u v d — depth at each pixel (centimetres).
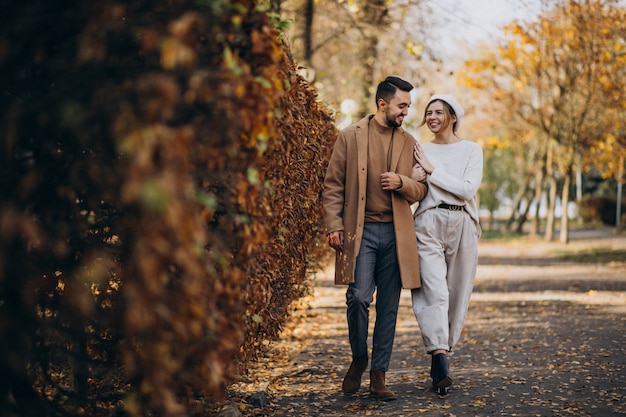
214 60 266
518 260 2097
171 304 231
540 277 1535
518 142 3133
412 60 1445
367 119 530
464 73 2531
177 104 251
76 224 295
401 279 500
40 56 250
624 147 2603
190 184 249
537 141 3108
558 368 571
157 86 226
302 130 448
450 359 632
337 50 1425
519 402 465
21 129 257
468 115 3234
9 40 242
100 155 274
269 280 404
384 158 516
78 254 308
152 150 216
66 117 240
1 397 271
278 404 473
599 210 4288
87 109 245
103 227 300
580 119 2491
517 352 652
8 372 272
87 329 340
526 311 969
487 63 2428
